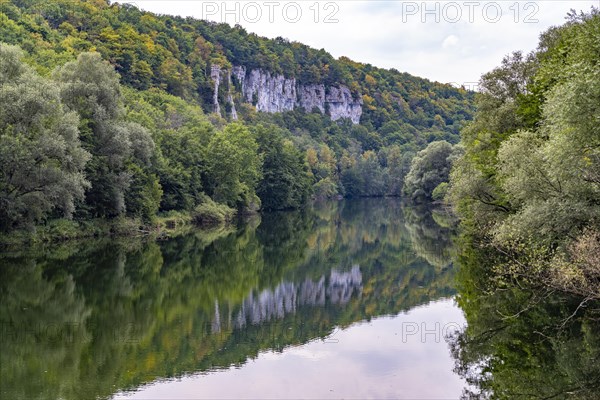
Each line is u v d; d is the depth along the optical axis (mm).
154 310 23594
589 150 18438
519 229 21453
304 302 25766
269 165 89938
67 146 35469
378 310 24172
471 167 34031
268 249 43906
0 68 35406
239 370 16516
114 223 46906
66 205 36312
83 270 31281
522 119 31344
